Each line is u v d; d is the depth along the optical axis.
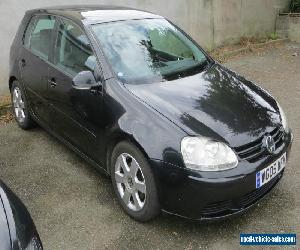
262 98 3.94
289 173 4.27
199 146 3.12
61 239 3.40
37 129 5.46
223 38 9.86
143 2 7.94
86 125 3.95
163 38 4.41
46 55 4.65
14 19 6.29
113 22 4.32
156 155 3.19
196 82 3.92
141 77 3.84
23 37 5.22
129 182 3.53
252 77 7.83
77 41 4.21
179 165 3.10
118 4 7.52
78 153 4.30
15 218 2.46
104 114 3.68
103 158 3.85
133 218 3.59
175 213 3.24
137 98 3.53
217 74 4.20
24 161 4.66
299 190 3.98
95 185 4.14
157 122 3.30
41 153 4.82
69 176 4.32
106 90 3.71
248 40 10.48
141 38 4.25
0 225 2.35
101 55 3.91
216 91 3.81
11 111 6.06
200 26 9.20
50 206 3.83
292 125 5.50
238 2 9.94
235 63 8.82
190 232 3.44
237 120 3.42
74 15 4.43
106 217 3.65
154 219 3.60
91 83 3.78
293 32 11.02
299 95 6.73
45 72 4.54
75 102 4.05
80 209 3.77
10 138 5.24
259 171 3.22
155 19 4.66
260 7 10.63
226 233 3.43
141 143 3.27
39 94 4.73
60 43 4.46
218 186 3.04
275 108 3.86
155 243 3.32
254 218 3.60
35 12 5.14
